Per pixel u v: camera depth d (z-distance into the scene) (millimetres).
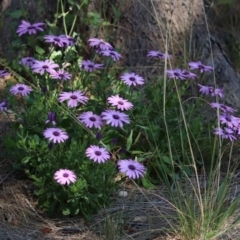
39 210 4594
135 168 4391
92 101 5039
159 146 5059
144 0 6055
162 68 5941
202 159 4949
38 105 4871
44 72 4941
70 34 5895
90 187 4465
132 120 4996
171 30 6109
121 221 4488
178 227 4375
